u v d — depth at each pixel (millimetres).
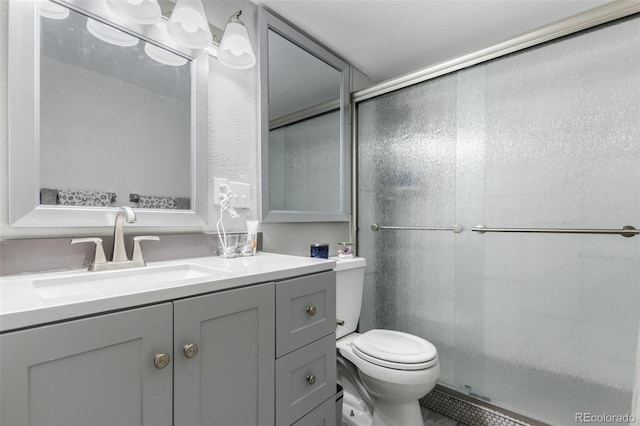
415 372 1277
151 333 652
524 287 1469
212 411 755
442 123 1737
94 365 581
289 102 1688
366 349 1417
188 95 1264
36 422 519
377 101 2045
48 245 900
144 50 1146
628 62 1229
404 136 1906
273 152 1595
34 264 875
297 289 983
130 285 920
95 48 1028
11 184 854
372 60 2094
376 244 2037
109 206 1046
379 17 1642
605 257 1276
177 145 1226
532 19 1638
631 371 1214
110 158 1052
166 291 679
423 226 1812
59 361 542
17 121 865
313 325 1038
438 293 1753
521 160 1476
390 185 1972
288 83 1685
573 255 1348
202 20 1059
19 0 878
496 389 1542
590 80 1307
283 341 930
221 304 774
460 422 1635
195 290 729
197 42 1119
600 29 1286
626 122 1230
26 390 511
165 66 1200
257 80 1524
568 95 1356
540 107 1425
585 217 1316
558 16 1610
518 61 1487
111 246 1032
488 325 1574
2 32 855
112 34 1068
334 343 1126
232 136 1424
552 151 1394
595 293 1296
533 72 1444
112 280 926
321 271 1097
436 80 1765
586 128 1314
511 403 1496
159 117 1178
